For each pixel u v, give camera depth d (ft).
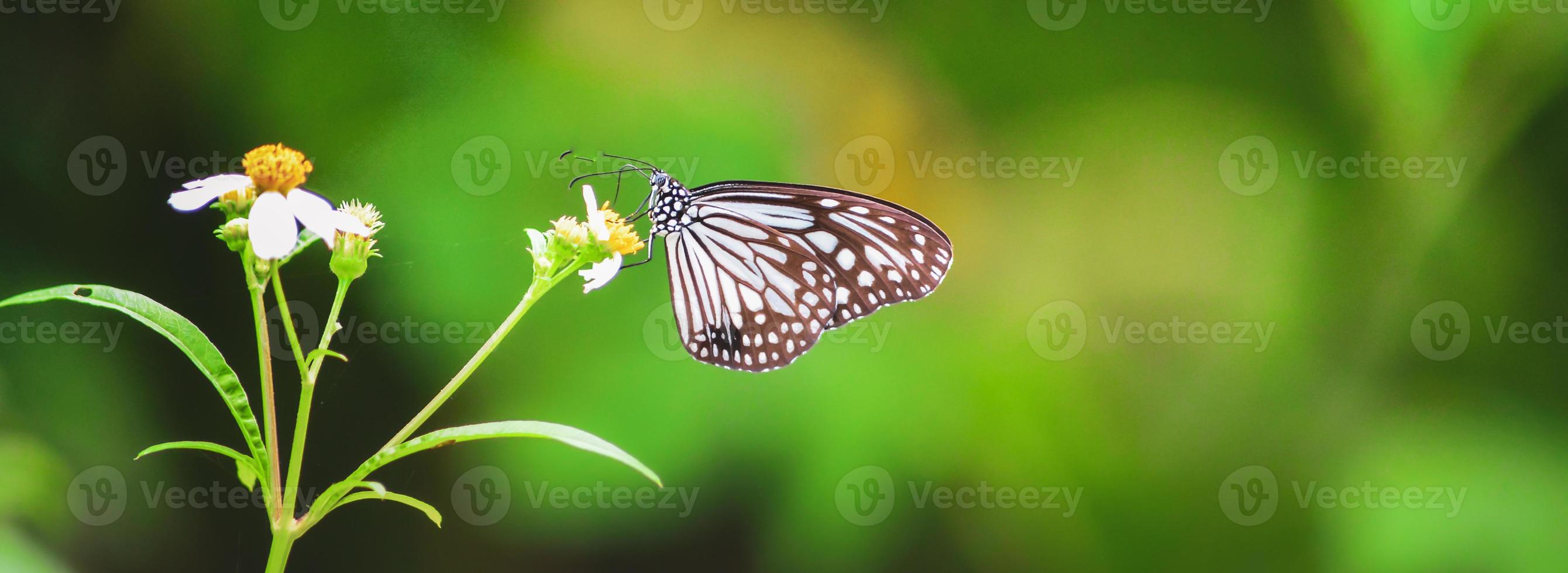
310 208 2.24
